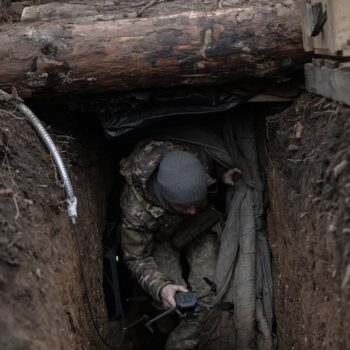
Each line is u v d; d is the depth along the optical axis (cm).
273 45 256
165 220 301
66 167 264
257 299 309
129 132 294
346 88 203
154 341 354
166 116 282
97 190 323
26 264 180
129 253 304
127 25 262
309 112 244
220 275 311
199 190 277
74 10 300
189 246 327
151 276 295
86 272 263
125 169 302
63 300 203
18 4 346
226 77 266
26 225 196
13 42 262
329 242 190
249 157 315
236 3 276
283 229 270
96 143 335
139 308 345
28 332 159
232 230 312
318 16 214
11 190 201
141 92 274
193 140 305
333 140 208
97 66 261
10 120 238
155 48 259
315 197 212
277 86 277
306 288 228
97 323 268
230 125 314
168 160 279
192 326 318
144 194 292
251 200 313
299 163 237
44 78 263
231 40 257
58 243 218
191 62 260
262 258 312
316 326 209
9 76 263
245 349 304
